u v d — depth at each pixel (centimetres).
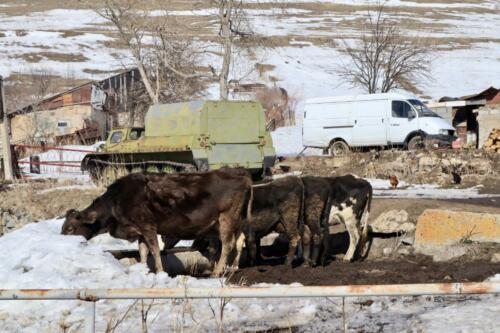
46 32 8425
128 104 4838
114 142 2561
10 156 2655
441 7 11162
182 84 4334
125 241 1368
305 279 1137
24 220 2084
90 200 2075
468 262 1222
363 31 8869
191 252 1278
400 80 5331
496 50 8069
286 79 6178
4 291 609
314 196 1280
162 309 959
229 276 1134
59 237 1216
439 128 3064
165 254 1254
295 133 4566
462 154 2552
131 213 1195
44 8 10462
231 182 1193
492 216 1253
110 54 7338
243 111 2339
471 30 9381
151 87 4034
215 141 2288
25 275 1066
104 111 4834
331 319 909
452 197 1877
